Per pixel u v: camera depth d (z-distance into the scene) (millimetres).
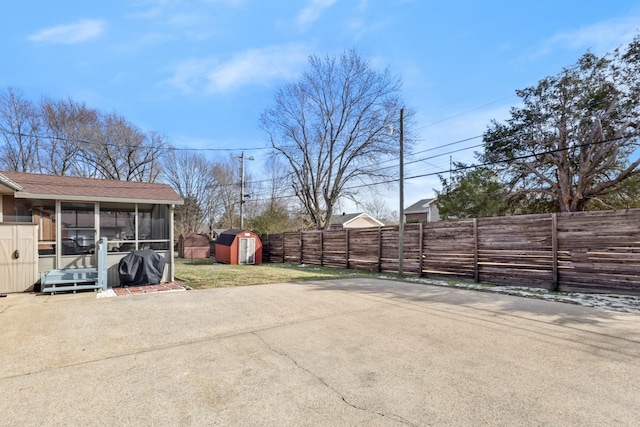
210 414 2402
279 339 4168
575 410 2445
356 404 2537
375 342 4031
